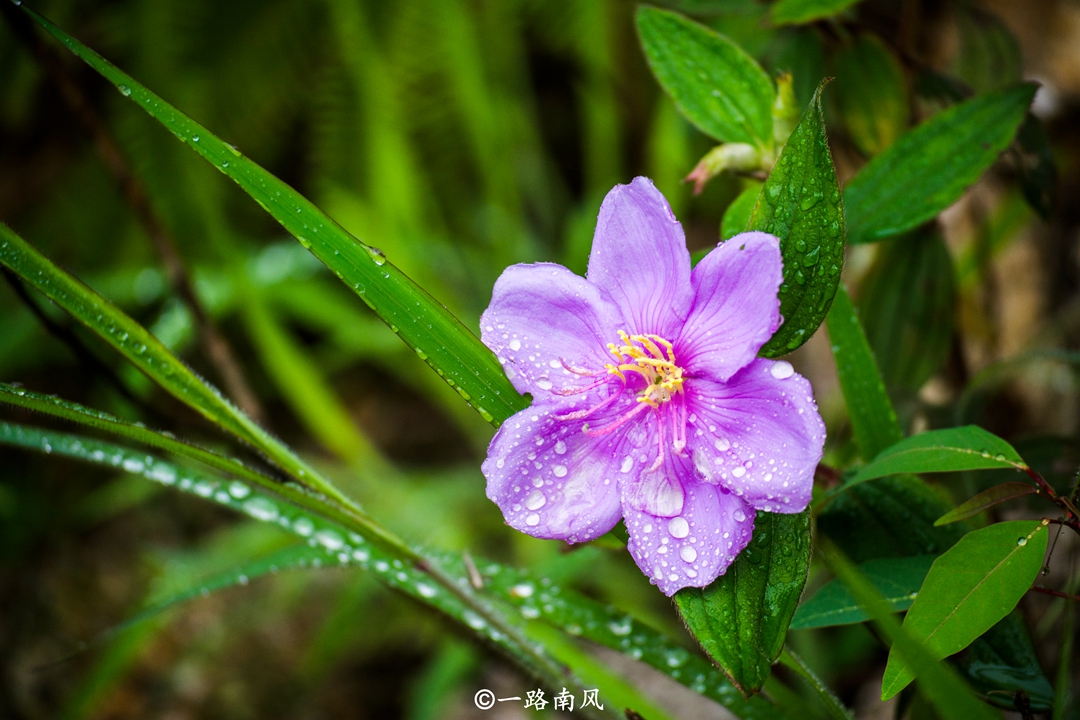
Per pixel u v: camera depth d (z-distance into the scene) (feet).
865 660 1.20
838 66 1.01
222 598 1.57
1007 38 1.05
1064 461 0.89
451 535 1.48
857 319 0.82
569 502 0.73
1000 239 1.17
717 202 1.60
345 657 1.53
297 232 0.75
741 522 0.70
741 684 0.68
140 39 1.61
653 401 0.73
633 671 1.30
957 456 0.73
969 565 0.71
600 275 0.75
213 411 0.80
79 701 1.25
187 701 1.46
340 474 1.66
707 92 0.84
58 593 1.56
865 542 0.81
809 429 0.69
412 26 1.66
